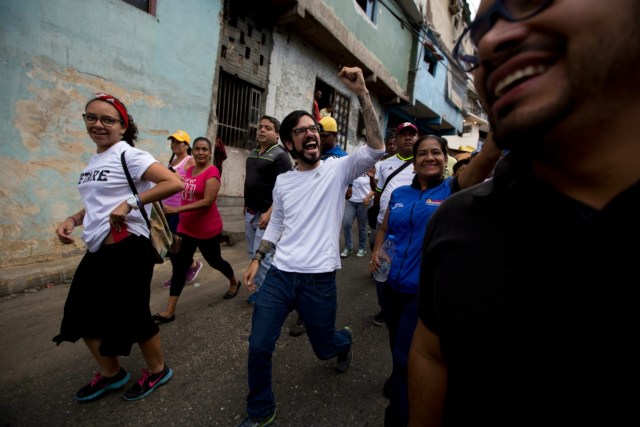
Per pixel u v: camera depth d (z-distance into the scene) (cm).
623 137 48
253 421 173
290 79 765
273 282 184
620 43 41
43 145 374
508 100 48
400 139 334
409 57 1198
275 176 327
